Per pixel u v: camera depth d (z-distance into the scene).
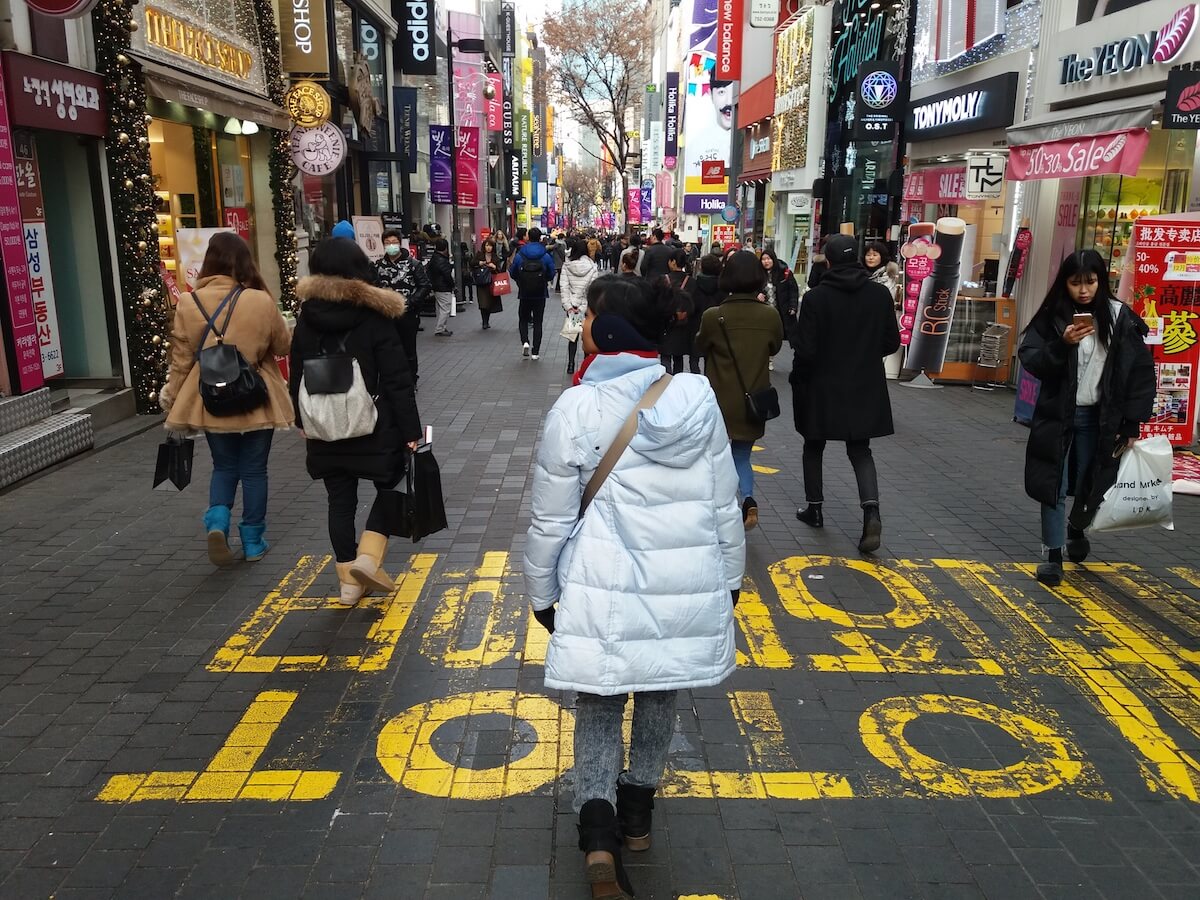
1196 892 2.84
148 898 2.77
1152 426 7.30
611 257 35.88
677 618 2.59
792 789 3.33
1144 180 9.96
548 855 2.96
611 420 2.58
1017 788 3.37
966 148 14.06
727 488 2.69
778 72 28.00
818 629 4.70
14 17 7.71
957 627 4.75
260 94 13.68
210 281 5.18
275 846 3.00
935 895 2.81
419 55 25.28
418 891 2.80
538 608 2.71
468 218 46.06
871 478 5.82
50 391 8.95
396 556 5.66
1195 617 4.91
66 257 9.19
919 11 15.79
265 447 5.45
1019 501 6.99
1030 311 11.84
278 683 4.08
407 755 3.53
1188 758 3.58
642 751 2.88
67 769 3.43
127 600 4.95
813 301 5.71
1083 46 10.59
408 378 4.58
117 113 9.04
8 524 6.16
